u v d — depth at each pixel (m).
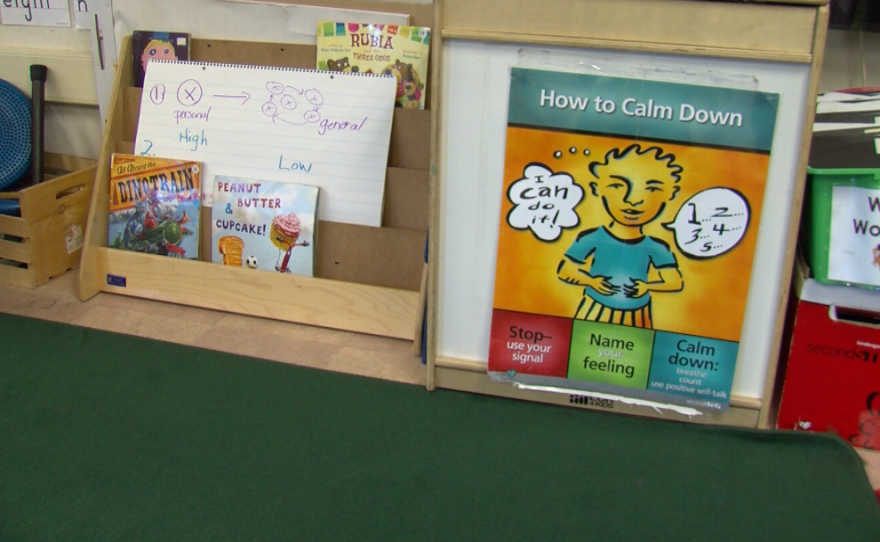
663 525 1.20
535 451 1.36
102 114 2.16
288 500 1.22
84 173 2.05
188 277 1.87
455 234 1.44
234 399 1.50
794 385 1.40
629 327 1.42
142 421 1.42
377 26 1.76
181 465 1.30
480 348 1.52
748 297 1.37
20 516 1.17
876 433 1.40
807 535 1.18
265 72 1.81
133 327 1.77
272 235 1.81
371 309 1.77
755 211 1.30
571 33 1.27
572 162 1.34
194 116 1.87
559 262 1.40
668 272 1.37
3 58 2.26
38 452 1.32
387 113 1.73
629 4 1.24
